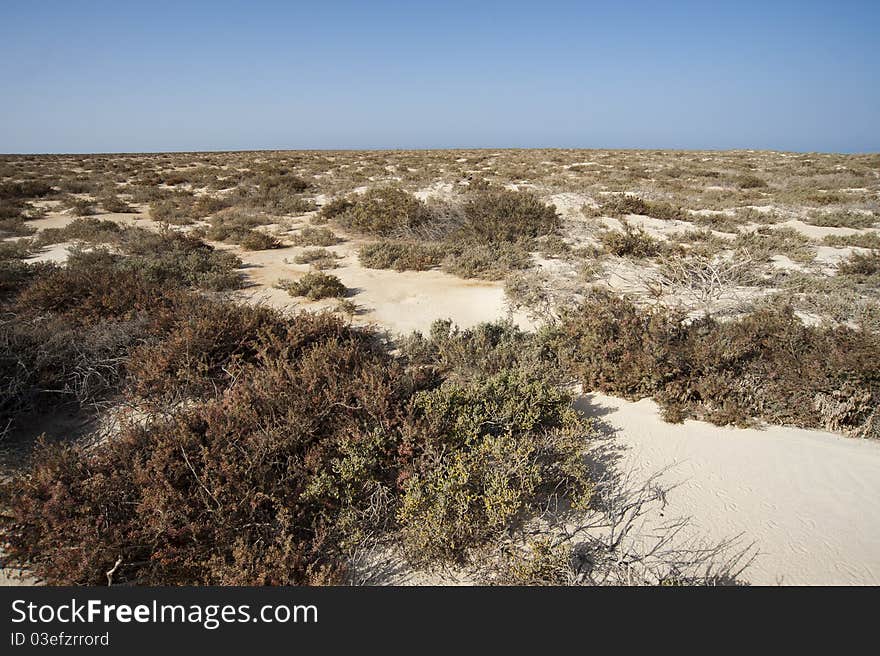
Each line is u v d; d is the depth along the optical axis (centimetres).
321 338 655
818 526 399
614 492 443
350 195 1967
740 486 446
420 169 2917
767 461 478
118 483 379
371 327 806
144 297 739
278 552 340
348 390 496
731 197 1933
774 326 618
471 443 459
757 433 522
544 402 512
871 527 397
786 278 964
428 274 1111
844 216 1516
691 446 504
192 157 4369
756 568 362
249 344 639
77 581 337
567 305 857
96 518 354
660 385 591
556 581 352
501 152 4522
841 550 376
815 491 438
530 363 632
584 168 2892
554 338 700
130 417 532
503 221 1355
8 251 1129
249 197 2003
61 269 921
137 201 2027
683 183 2339
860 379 516
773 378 555
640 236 1219
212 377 592
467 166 3111
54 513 346
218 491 364
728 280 941
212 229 1438
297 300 926
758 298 853
